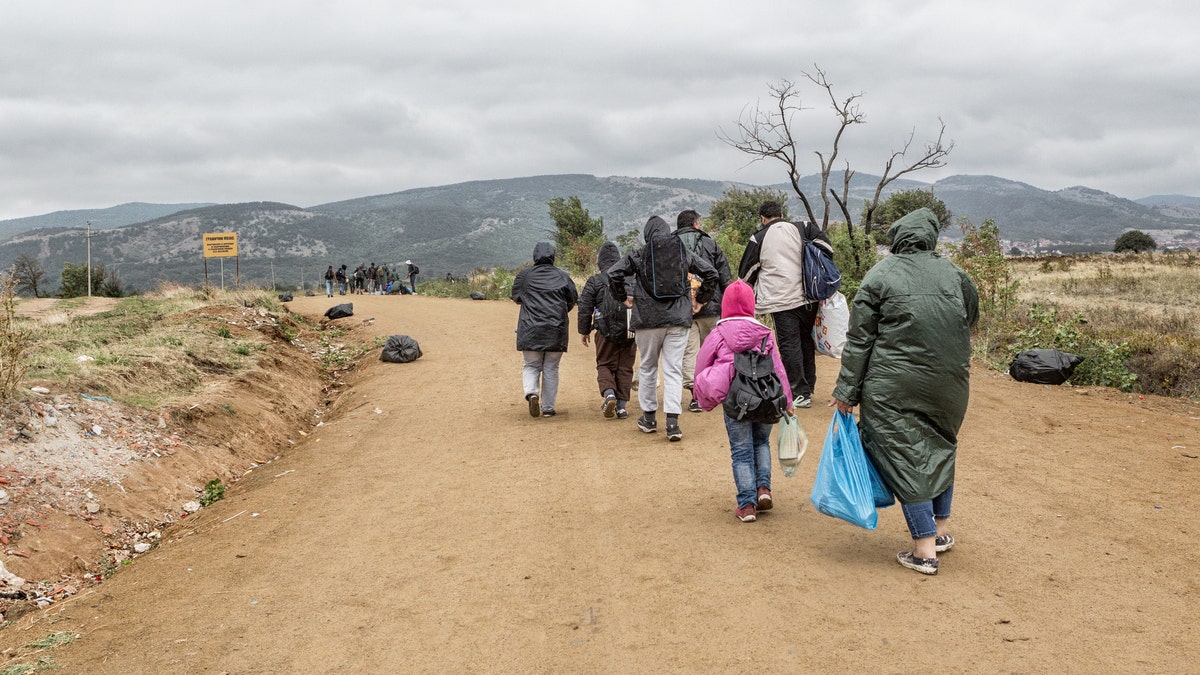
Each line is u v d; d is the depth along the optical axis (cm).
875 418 448
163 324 1343
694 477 667
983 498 584
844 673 350
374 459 798
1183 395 1057
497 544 543
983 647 367
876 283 443
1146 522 522
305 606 458
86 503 641
